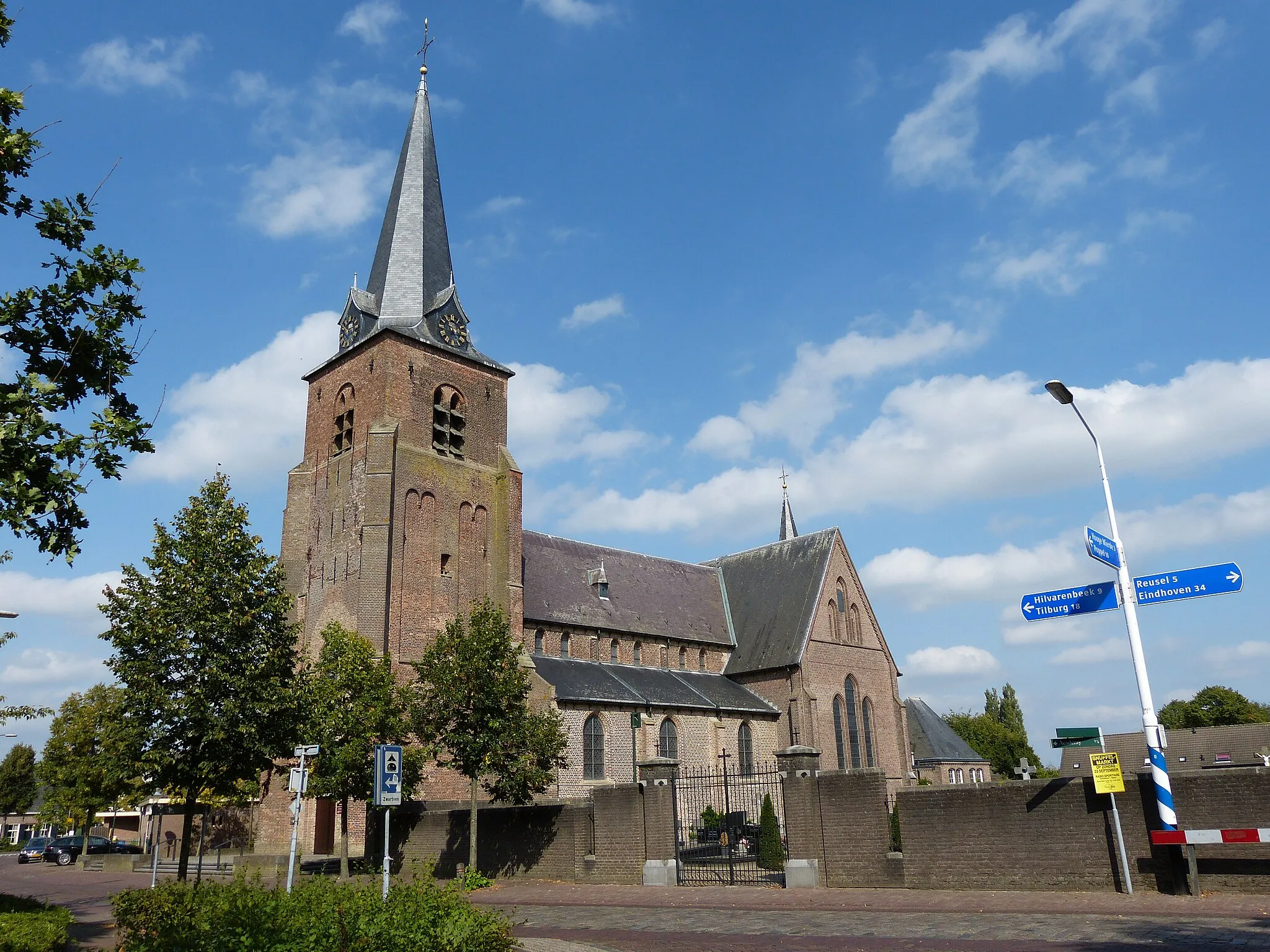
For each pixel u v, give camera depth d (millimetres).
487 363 54219
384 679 37188
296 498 52094
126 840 81062
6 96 13836
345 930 11875
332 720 34062
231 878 38125
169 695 25109
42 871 52469
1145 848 20766
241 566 27172
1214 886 19781
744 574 66812
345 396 51938
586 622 54562
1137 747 83000
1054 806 22078
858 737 59844
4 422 12938
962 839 23188
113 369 14883
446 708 33625
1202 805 20141
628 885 28703
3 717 33219
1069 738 25531
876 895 23016
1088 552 19875
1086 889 21312
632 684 52312
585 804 30906
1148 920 16969
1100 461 21922
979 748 114062
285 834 46000
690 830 45375
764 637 60938
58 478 13438
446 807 39281
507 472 52344
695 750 52312
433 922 12383
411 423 49844
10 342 14461
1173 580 20734
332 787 33625
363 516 46969
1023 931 16672
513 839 32781
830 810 25406
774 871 31891
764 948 16453
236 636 26375
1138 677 20609
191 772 26031
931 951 15148
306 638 48969
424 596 47531
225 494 27484
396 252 53938
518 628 50125
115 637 25578
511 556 50875
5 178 14008
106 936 21922
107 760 25516
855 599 63250
